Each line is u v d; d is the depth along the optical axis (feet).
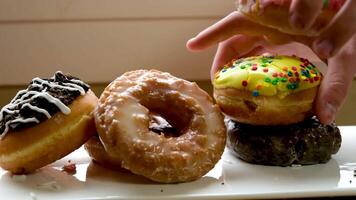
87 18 2.48
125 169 1.65
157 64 2.57
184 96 1.65
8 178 1.62
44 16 2.47
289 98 1.65
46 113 1.60
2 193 1.52
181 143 1.57
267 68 1.69
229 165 1.70
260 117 1.68
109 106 1.59
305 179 1.60
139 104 1.62
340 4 1.46
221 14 2.51
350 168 1.68
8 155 1.60
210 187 1.55
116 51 2.54
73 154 1.79
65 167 1.67
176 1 2.48
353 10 1.39
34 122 1.60
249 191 1.52
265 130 1.72
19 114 1.63
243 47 1.92
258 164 1.71
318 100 1.66
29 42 2.50
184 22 2.52
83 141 1.65
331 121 1.66
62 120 1.61
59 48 2.52
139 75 1.70
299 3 1.30
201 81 2.60
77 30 2.50
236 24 1.85
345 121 2.56
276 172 1.65
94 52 2.53
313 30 1.48
